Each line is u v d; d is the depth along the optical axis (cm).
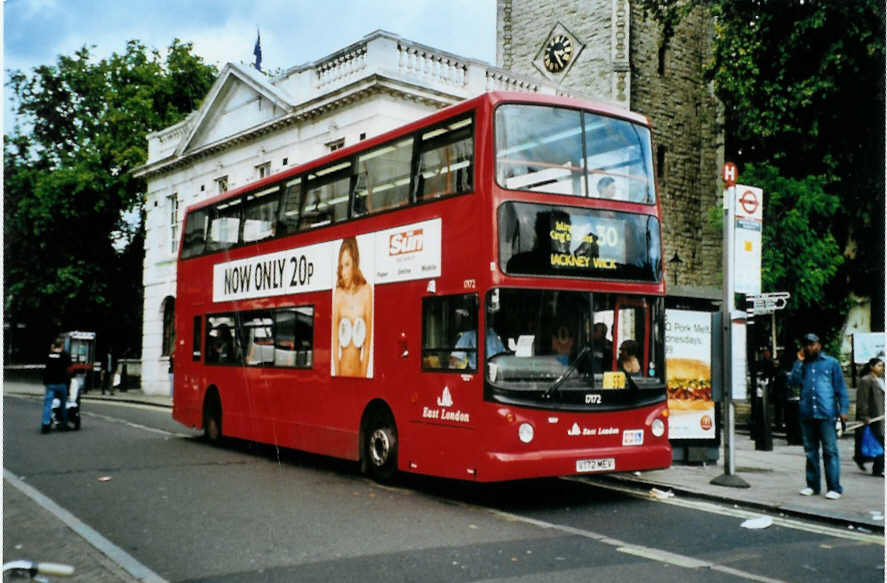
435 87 2400
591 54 3120
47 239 4009
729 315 1077
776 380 2002
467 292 938
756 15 2330
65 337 3747
